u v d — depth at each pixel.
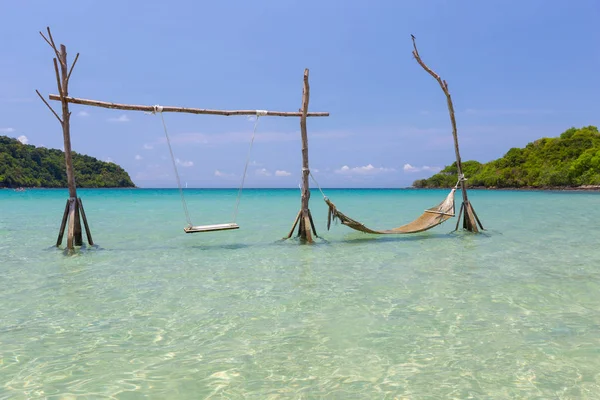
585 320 5.81
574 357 4.61
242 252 11.57
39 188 139.38
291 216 23.52
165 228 17.36
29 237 14.57
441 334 5.31
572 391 3.89
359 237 14.57
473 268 9.29
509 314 6.09
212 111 12.07
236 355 4.72
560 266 9.44
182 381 4.13
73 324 5.78
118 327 5.65
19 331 5.51
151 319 5.97
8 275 8.77
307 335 5.30
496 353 4.73
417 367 4.40
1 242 13.34
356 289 7.54
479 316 6.00
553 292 7.25
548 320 5.82
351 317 5.98
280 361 4.56
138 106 11.45
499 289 7.47
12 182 128.50
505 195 64.38
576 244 12.62
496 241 13.33
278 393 3.89
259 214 24.92
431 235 14.82
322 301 6.79
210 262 10.18
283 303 6.70
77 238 12.38
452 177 156.50
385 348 4.88
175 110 11.76
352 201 44.19
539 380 4.10
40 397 3.82
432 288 7.56
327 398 3.79
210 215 24.25
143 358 4.66
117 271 9.16
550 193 74.50
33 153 144.88
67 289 7.66
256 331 5.46
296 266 9.66
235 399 3.78
